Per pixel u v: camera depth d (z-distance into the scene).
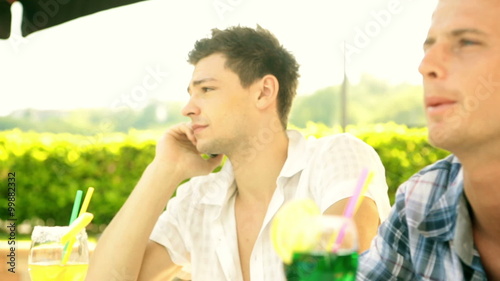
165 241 2.05
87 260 1.84
